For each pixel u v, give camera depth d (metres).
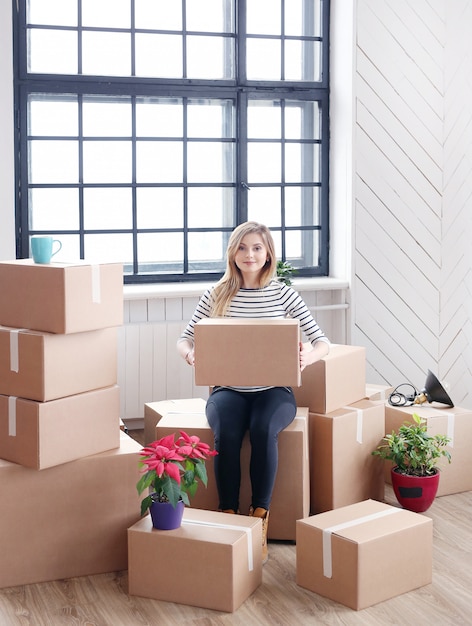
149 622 2.35
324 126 4.48
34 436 2.46
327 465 3.08
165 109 4.28
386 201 4.34
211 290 3.10
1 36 3.79
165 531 2.49
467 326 4.52
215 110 4.37
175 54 4.27
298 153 4.52
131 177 4.26
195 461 2.57
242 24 4.32
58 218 4.17
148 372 4.09
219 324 2.74
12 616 2.39
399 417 3.45
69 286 2.46
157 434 2.94
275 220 4.50
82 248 4.21
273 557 2.79
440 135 4.37
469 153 4.40
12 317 2.58
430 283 4.44
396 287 4.40
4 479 2.51
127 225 4.28
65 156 4.15
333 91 4.44
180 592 2.46
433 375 3.47
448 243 4.44
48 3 4.05
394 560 2.47
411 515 2.61
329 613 2.40
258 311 3.03
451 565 2.71
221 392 2.95
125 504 2.67
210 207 4.41
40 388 2.46
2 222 3.89
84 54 4.12
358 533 2.46
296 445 2.85
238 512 2.90
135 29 4.18
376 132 4.29
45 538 2.58
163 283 4.33
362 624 2.33
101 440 2.65
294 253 4.56
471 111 4.38
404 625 2.32
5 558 2.55
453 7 4.30
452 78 4.34
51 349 2.47
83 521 2.62
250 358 2.74
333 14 4.39
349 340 4.38
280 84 4.40
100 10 4.13
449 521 3.09
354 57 4.22
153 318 4.14
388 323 4.41
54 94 4.10
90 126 4.17
